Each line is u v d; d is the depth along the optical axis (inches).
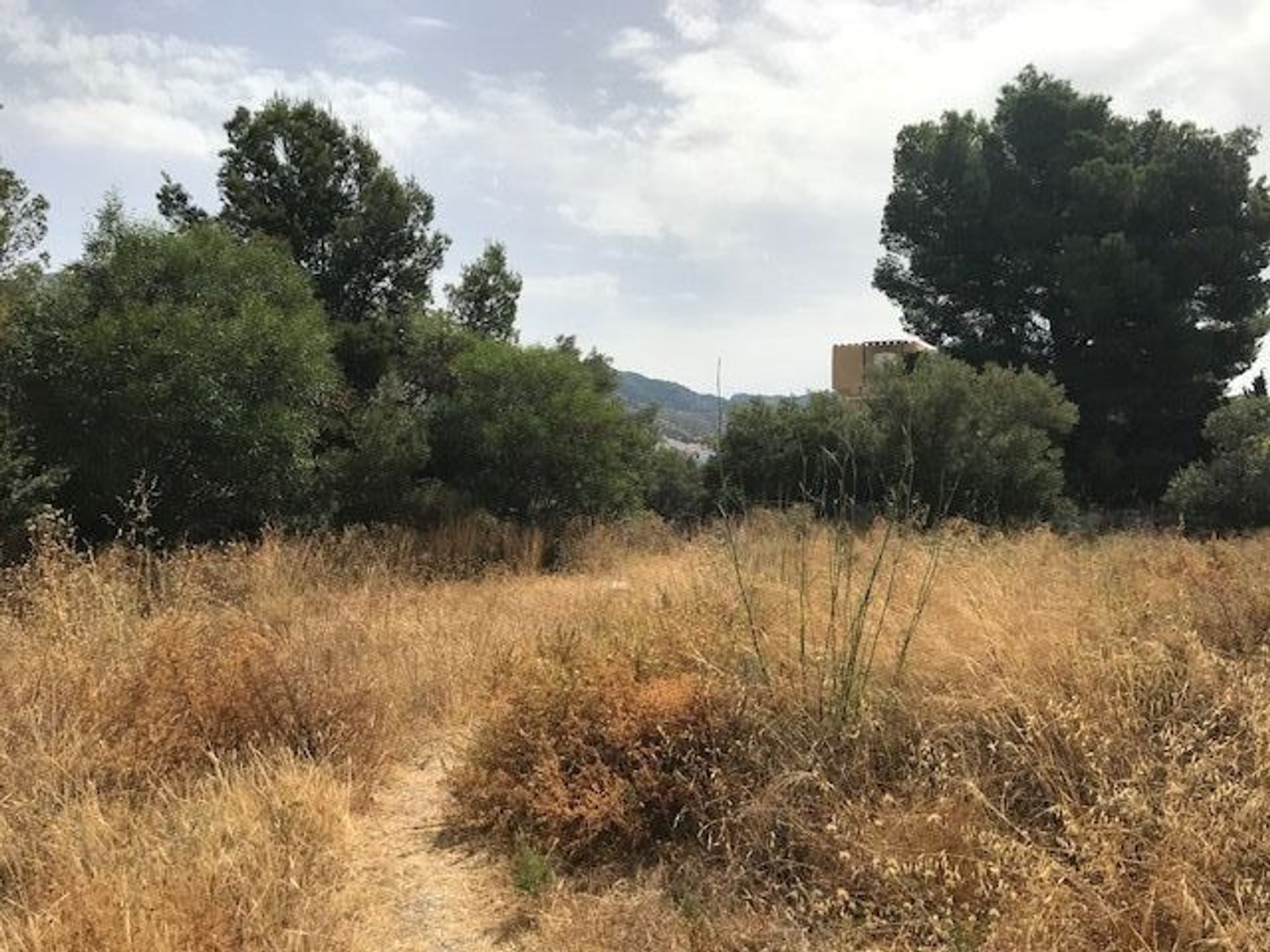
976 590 191.6
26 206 510.3
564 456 574.6
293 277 520.4
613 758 159.3
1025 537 386.0
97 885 120.1
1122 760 132.3
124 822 144.6
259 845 138.3
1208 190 1098.7
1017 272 1168.2
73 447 430.0
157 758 166.1
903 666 160.1
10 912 119.5
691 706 158.7
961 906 116.6
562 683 172.1
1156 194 1103.0
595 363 753.6
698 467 887.1
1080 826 118.5
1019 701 143.3
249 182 739.4
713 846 139.4
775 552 234.5
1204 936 105.7
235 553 362.3
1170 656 153.5
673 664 175.2
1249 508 772.6
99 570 273.3
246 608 284.0
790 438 718.5
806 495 270.2
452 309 827.4
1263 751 125.6
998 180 1190.9
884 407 710.5
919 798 133.4
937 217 1222.9
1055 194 1182.9
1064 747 137.9
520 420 560.1
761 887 132.0
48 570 245.8
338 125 757.3
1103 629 161.8
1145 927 106.4
